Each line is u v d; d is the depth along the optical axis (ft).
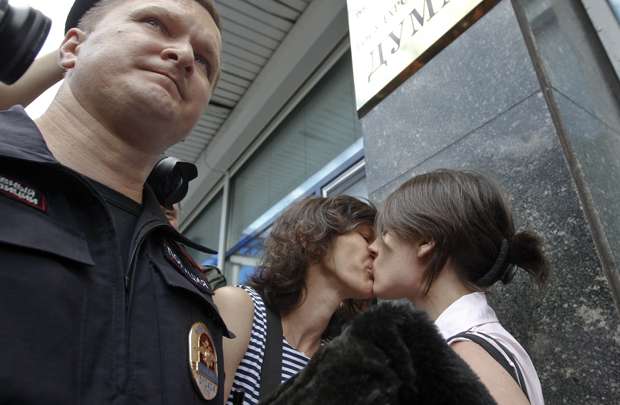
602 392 2.96
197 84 2.32
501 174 3.98
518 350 2.19
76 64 2.16
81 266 1.67
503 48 4.26
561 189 3.49
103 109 2.09
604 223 3.35
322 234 3.58
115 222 2.07
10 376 1.31
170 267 2.18
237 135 16.78
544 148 3.69
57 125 2.15
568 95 4.02
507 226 2.68
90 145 2.14
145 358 1.73
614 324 2.98
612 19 5.18
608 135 4.21
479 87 4.42
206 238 20.77
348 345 1.35
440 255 2.56
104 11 2.32
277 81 14.15
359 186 10.91
